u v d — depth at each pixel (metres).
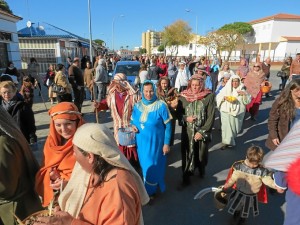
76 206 1.50
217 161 5.16
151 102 3.57
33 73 13.31
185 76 9.85
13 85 4.25
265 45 48.59
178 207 3.66
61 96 8.23
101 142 1.41
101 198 1.38
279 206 3.67
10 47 16.84
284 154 1.67
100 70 9.66
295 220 1.86
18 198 2.05
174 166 4.93
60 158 2.12
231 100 5.42
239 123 5.69
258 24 49.94
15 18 17.16
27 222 1.48
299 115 3.05
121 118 4.05
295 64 10.11
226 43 43.94
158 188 4.12
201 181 4.35
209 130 3.96
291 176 1.55
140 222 1.57
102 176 1.44
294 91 3.02
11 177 1.92
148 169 3.62
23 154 2.07
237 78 5.53
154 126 3.51
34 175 2.21
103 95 9.98
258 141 6.28
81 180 1.53
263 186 3.09
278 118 3.26
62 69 8.34
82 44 34.28
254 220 3.37
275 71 29.97
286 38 44.00
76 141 1.43
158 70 11.79
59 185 2.02
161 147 3.62
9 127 1.95
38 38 23.20
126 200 1.35
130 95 4.10
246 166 3.07
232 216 3.46
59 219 1.36
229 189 3.29
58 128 2.17
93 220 1.37
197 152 4.14
